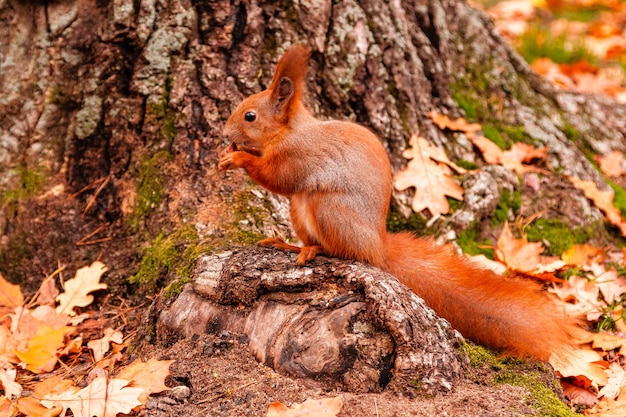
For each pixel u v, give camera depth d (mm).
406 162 8555
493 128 9352
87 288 7473
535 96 10062
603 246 8844
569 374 6355
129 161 7996
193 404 5559
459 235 8227
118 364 6512
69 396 5762
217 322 6184
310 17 8234
